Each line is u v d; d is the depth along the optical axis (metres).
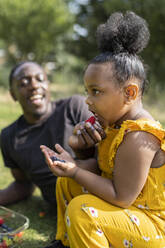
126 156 1.58
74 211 1.61
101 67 1.61
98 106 1.64
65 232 1.92
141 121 1.58
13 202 2.83
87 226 1.57
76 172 1.69
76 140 1.91
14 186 2.86
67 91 11.94
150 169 1.63
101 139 1.83
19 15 15.79
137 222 1.59
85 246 1.58
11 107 9.43
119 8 12.04
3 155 2.80
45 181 2.54
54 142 2.51
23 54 16.86
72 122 2.54
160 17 11.91
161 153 1.61
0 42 18.58
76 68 16.78
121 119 1.71
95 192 1.65
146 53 12.64
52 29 16.38
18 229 2.15
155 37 12.29
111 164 1.70
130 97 1.62
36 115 2.60
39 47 16.66
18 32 16.00
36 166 2.54
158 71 12.19
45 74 2.77
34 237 2.22
